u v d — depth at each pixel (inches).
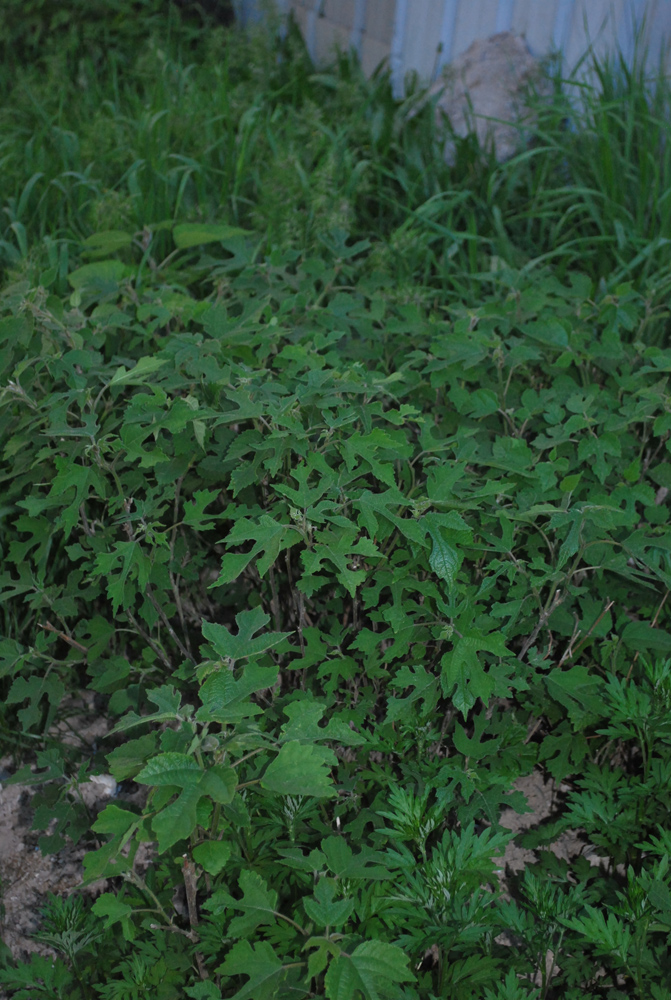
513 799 81.1
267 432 90.0
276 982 62.0
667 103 169.3
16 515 107.6
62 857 94.2
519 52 194.5
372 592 83.0
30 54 244.1
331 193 160.6
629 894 74.0
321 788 60.0
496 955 78.1
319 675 84.4
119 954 80.1
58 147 181.3
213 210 167.0
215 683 64.1
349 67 231.0
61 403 89.1
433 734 84.2
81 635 100.3
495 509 85.8
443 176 178.4
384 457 84.3
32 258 142.6
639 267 151.6
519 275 120.6
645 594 96.7
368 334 114.0
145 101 206.8
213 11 262.8
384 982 59.5
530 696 93.1
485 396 98.6
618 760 96.7
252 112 183.0
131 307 123.0
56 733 103.9
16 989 80.9
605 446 92.6
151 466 87.5
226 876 79.7
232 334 97.8
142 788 99.6
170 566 89.4
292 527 74.7
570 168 173.0
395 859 73.9
